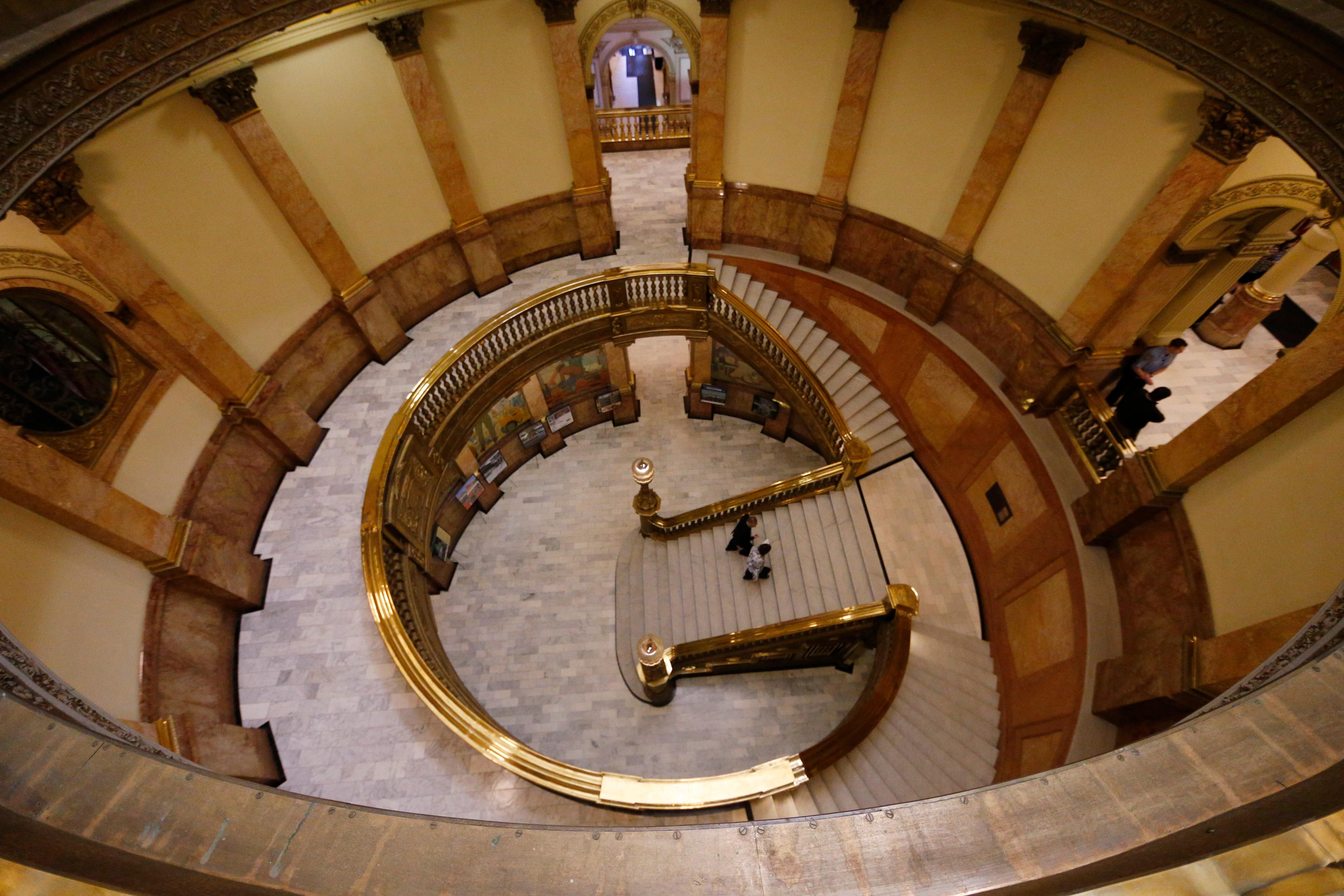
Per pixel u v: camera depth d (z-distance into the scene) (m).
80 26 5.44
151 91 6.12
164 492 8.63
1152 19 5.99
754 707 12.02
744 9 10.95
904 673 9.56
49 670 4.36
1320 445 6.14
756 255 13.98
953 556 11.45
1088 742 8.01
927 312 12.10
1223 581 7.12
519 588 13.81
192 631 8.51
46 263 7.16
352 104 10.19
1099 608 8.68
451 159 11.59
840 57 10.74
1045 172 9.35
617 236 14.68
